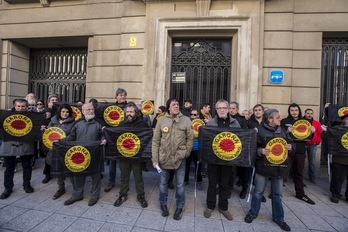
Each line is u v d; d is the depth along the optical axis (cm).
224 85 652
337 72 623
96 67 686
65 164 369
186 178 501
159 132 355
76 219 332
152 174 566
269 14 598
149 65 630
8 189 402
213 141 350
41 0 709
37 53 817
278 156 333
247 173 432
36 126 418
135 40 650
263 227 329
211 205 354
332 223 346
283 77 586
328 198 447
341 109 512
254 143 342
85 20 694
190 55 665
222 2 605
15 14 740
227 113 378
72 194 394
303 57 594
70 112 444
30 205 371
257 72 587
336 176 427
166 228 316
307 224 342
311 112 527
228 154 345
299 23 596
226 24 601
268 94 591
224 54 654
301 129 435
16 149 398
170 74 661
